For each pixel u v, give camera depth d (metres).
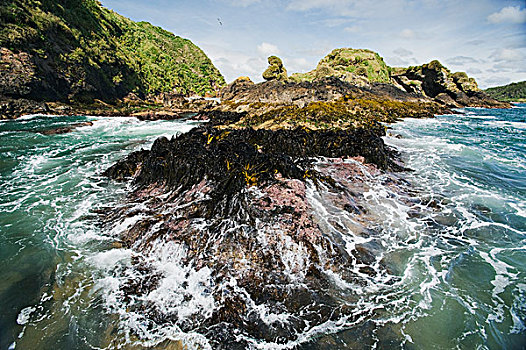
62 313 5.20
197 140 12.52
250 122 22.23
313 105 25.12
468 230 7.69
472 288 5.65
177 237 6.84
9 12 32.41
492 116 35.78
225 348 4.64
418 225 7.91
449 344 4.52
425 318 5.00
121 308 5.32
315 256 6.37
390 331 4.78
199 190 8.94
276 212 7.61
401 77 59.69
